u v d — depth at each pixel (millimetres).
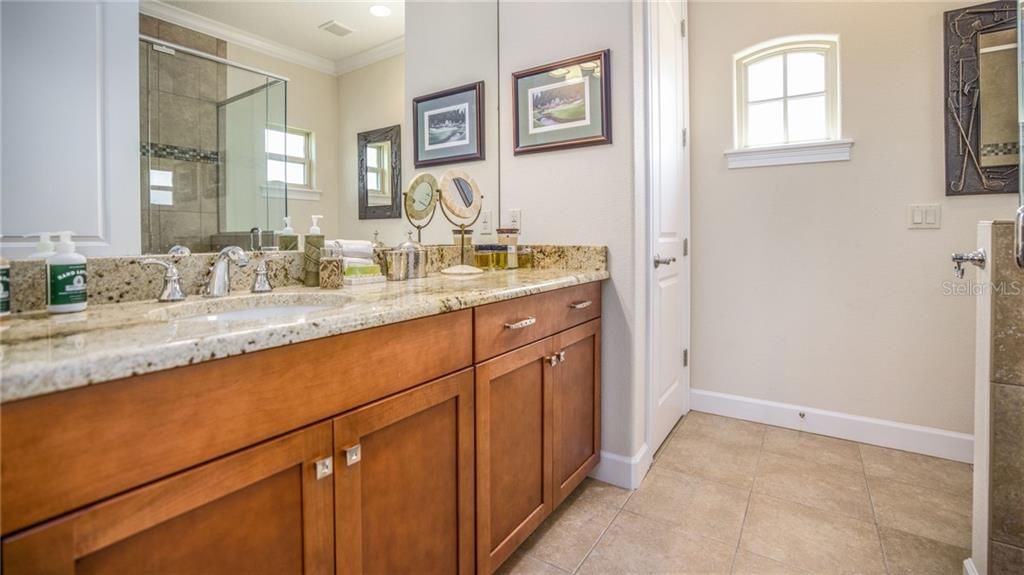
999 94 1948
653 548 1512
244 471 679
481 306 1184
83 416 525
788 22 2354
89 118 991
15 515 478
